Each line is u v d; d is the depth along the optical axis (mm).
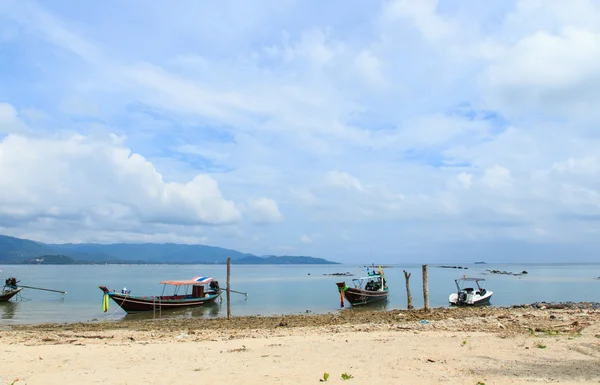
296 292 64938
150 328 27234
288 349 15906
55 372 12508
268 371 12070
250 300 51375
